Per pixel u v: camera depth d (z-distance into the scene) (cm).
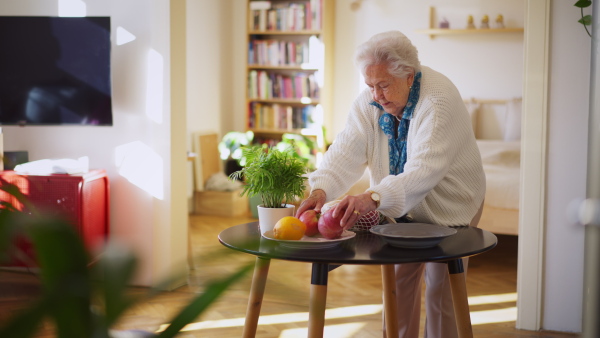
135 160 392
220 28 722
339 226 166
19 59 394
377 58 192
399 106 200
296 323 331
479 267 465
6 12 401
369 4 714
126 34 387
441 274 228
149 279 388
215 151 712
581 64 308
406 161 207
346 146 213
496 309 365
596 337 57
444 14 689
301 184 183
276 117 731
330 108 733
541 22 310
